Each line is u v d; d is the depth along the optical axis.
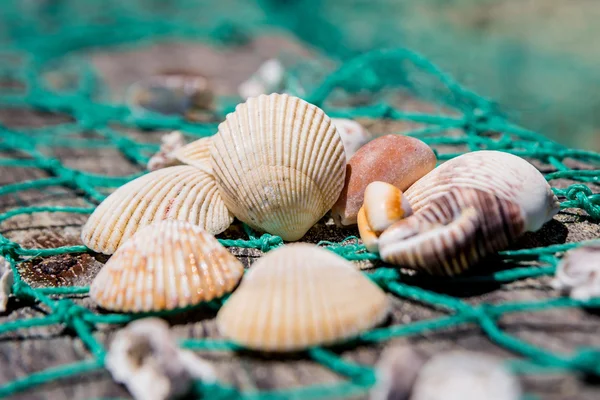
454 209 0.16
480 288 0.17
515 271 0.16
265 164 0.18
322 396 0.14
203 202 0.19
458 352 0.15
